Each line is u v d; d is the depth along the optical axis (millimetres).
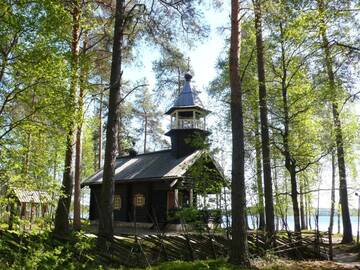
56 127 8648
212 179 14836
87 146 39531
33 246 6996
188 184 20953
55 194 7734
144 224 23641
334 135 15867
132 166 26766
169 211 21109
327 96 14594
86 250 9109
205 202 13672
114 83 12062
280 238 13383
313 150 16094
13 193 6922
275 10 11711
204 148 15789
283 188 27828
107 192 11383
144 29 14547
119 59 12312
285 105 15250
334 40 11320
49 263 7250
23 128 8008
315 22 11250
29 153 7734
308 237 13805
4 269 6371
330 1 10602
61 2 9070
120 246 9852
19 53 7602
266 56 16547
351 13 10680
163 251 10391
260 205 15688
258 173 16547
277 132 16609
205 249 11250
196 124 24531
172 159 24594
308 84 15992
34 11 7492
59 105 8180
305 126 16094
